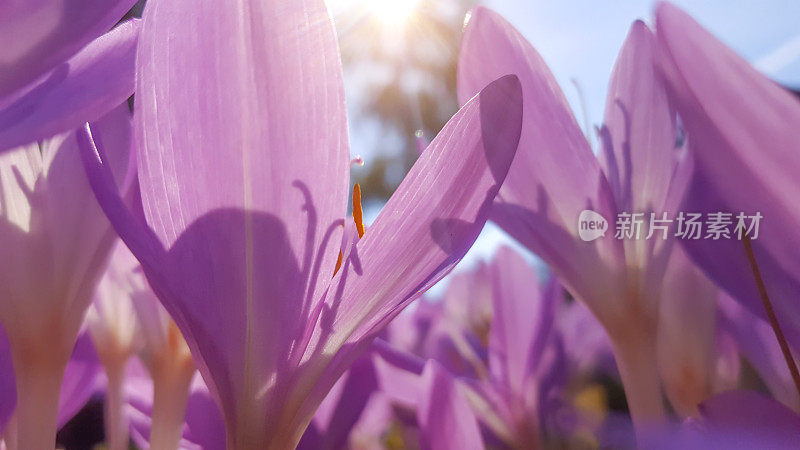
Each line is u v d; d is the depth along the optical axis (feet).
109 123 0.40
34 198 0.40
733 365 0.53
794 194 0.30
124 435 0.52
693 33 0.30
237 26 0.35
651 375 0.45
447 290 1.16
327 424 0.53
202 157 0.35
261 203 0.35
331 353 0.37
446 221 0.37
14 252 0.40
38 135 0.29
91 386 0.52
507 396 0.66
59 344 0.41
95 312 0.52
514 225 0.46
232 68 0.35
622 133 0.47
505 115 0.37
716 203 0.33
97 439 0.76
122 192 0.39
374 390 0.54
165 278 0.34
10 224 0.40
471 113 0.37
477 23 0.46
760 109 0.30
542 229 0.46
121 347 0.52
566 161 0.45
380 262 0.37
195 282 0.35
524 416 0.66
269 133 0.35
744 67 0.30
